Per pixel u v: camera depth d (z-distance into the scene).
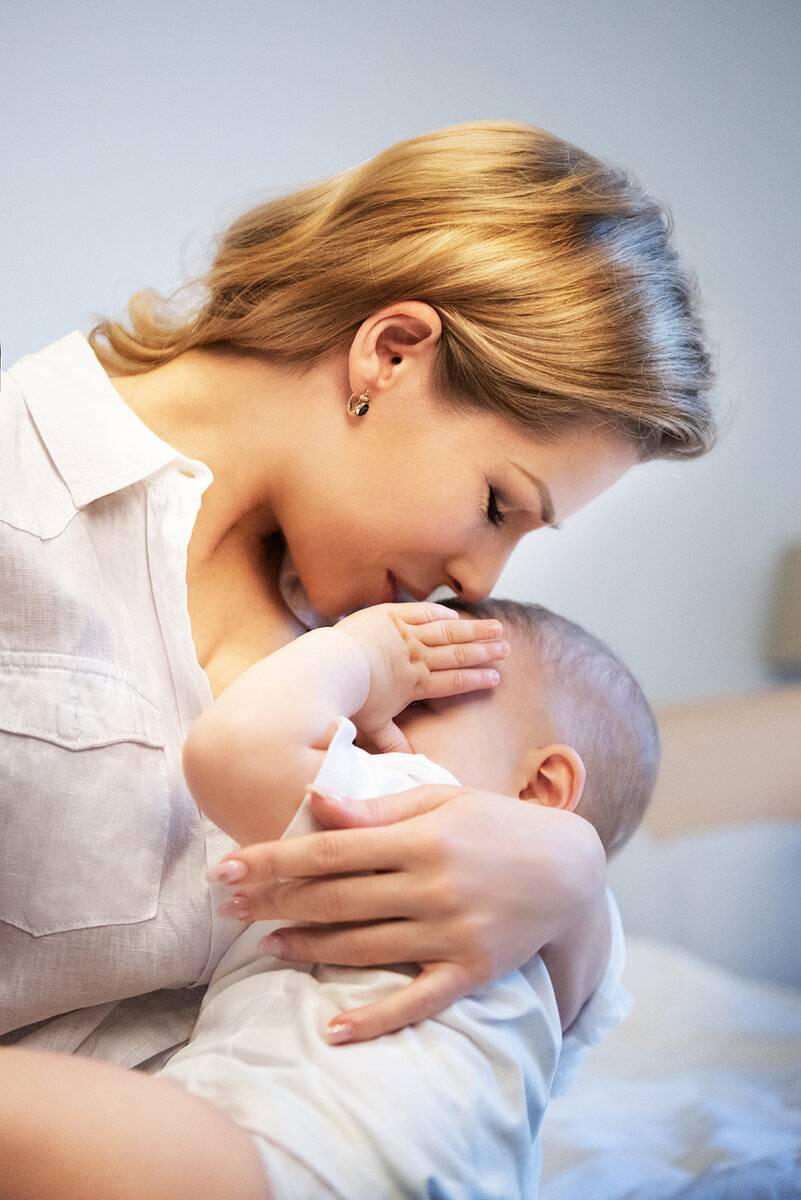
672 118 2.90
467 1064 0.79
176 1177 0.67
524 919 0.84
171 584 0.98
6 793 0.88
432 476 1.07
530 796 1.08
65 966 0.91
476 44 2.60
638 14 2.83
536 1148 0.87
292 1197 0.69
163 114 2.25
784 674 3.08
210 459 1.10
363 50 2.45
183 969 0.95
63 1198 0.67
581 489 1.11
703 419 1.16
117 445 0.99
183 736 0.97
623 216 1.17
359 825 0.82
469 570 1.11
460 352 1.07
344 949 0.83
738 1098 1.78
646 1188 1.38
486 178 1.13
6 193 2.15
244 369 1.11
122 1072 0.73
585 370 1.07
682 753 2.66
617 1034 2.15
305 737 0.85
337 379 1.10
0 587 0.90
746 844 3.04
